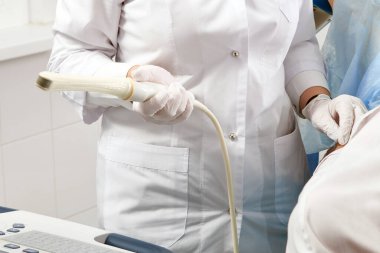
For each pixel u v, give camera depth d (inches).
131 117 62.0
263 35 61.4
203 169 61.2
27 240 47.7
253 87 61.1
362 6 63.4
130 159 61.8
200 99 60.4
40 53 97.5
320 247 36.4
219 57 60.1
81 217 110.0
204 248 61.9
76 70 59.5
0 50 89.6
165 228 61.9
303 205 37.6
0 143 95.3
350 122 57.3
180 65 60.2
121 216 62.8
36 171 101.0
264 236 64.4
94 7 60.2
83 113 62.9
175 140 60.8
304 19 67.2
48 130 101.2
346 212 36.0
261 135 62.6
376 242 35.6
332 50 68.0
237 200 62.4
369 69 59.6
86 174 109.3
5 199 97.5
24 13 101.1
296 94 67.4
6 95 94.4
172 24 59.2
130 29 61.3
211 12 59.1
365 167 36.7
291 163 65.2
